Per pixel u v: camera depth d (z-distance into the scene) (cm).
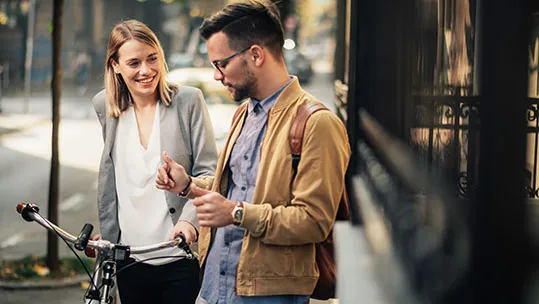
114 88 421
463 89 468
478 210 168
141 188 420
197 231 405
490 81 160
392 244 352
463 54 473
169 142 422
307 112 324
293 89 333
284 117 329
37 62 3950
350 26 577
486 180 165
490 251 168
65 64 4906
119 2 5575
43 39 3966
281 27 333
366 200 459
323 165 319
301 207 319
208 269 351
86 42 4766
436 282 265
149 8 5703
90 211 1199
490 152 163
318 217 317
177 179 358
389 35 499
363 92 545
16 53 3919
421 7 486
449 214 251
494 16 158
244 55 329
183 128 425
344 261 368
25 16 3962
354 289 312
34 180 1505
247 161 337
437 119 466
